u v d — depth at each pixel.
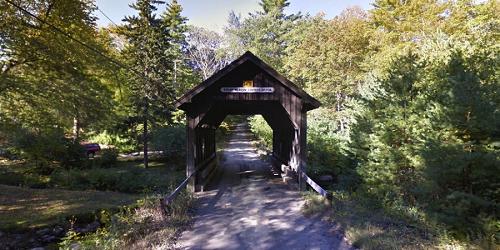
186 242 6.91
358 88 25.80
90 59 15.86
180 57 45.59
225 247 6.61
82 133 27.69
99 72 17.69
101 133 29.88
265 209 9.69
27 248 8.63
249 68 12.55
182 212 8.83
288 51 41.19
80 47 15.36
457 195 7.30
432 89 10.12
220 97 12.49
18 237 9.09
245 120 64.25
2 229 9.33
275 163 19.55
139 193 14.55
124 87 23.45
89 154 25.34
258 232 7.54
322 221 8.30
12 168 19.36
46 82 15.11
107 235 6.88
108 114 17.34
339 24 29.52
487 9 22.34
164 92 22.94
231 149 33.62
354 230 7.01
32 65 15.40
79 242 7.23
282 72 40.06
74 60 15.72
